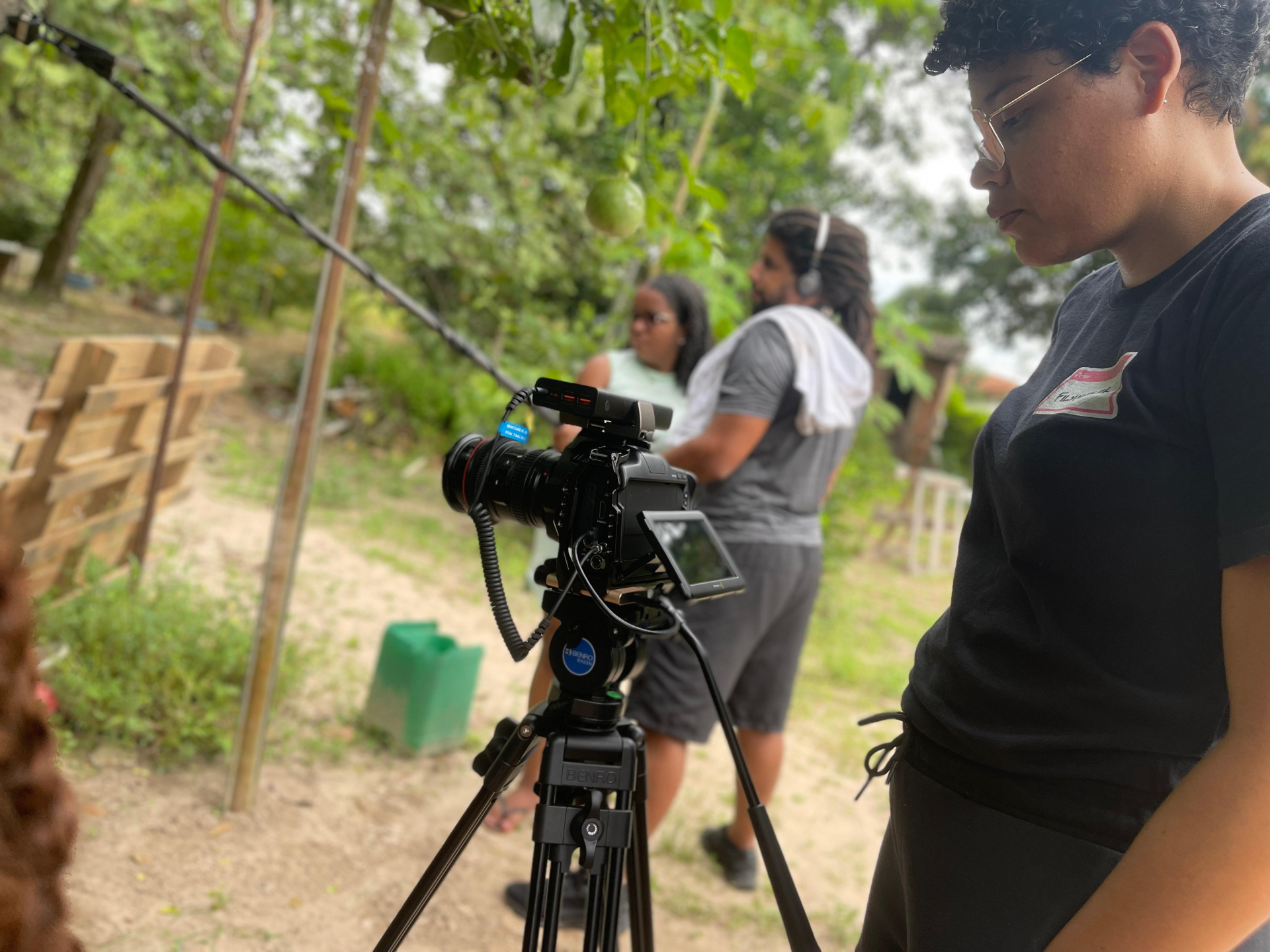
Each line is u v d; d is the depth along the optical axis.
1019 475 1.24
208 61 8.36
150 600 4.07
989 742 1.25
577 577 1.48
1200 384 1.08
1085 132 1.15
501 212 9.06
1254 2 1.12
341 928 2.68
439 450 10.25
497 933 2.80
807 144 9.59
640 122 2.22
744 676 3.19
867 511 8.57
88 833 2.80
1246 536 0.98
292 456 2.95
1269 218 1.09
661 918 3.08
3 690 0.44
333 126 3.12
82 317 14.79
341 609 5.28
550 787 1.56
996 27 1.18
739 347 2.94
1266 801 0.94
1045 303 18.38
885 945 1.50
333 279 2.89
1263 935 1.22
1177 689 1.13
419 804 3.45
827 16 7.29
